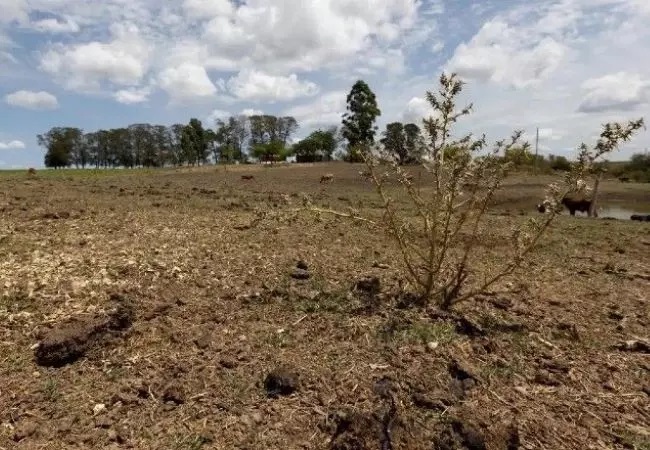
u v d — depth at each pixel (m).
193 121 66.19
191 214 7.89
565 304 4.59
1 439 2.73
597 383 3.37
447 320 4.04
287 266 5.12
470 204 4.18
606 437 2.88
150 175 28.33
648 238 8.40
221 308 4.16
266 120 70.75
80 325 3.60
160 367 3.36
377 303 4.30
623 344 3.82
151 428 2.84
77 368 3.33
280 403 3.05
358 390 3.16
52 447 2.69
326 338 3.75
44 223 6.79
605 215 17.83
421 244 6.18
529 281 5.18
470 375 3.32
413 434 2.78
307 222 7.27
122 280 4.59
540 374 3.39
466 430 2.77
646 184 32.06
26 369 3.30
